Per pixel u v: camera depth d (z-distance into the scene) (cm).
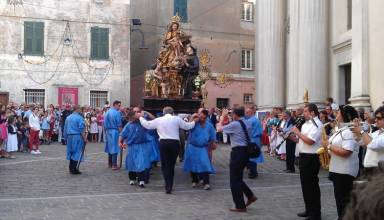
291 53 2230
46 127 2636
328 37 2100
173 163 1130
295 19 2202
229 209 927
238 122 908
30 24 3331
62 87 3397
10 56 3284
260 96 2591
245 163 908
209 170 1180
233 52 4078
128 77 3559
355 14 1655
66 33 3416
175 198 1054
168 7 3859
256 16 2698
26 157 1898
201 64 3103
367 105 1581
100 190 1159
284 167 1647
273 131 2017
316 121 807
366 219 115
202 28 3978
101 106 3500
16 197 1049
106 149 1559
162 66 1812
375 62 1559
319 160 806
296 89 2200
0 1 3269
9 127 1869
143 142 1228
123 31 3553
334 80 2050
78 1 3450
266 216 865
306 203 829
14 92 3291
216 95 3953
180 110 1798
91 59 3472
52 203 980
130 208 934
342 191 736
